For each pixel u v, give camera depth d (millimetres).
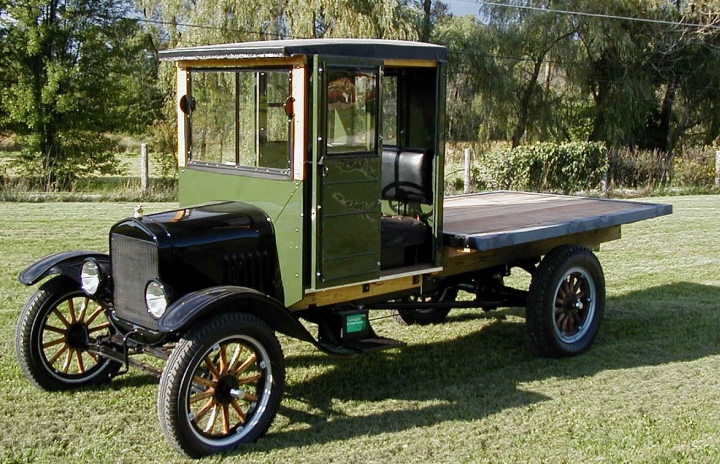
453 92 24391
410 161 5535
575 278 6215
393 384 5469
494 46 24203
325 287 4734
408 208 5668
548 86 24734
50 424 4637
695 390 5328
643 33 23938
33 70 18016
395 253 5359
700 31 23297
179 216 4719
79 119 17953
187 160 5379
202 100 5203
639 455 4293
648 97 23609
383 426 4695
